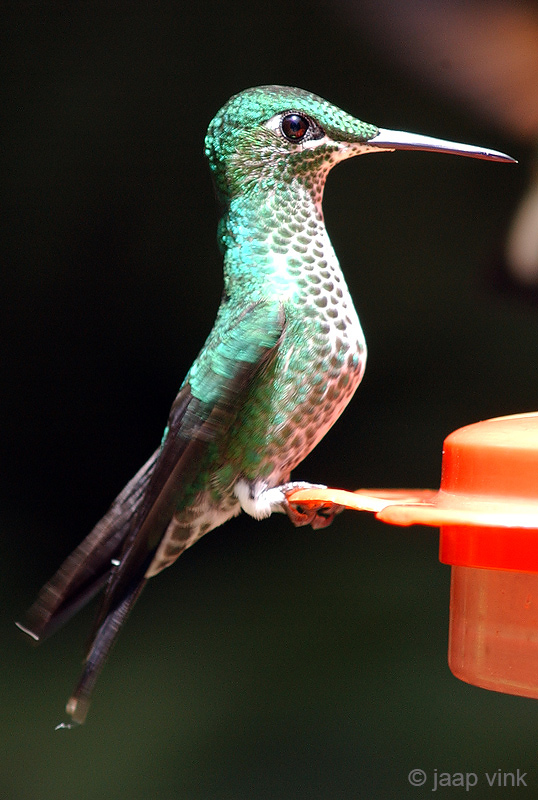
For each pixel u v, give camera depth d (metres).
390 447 11.34
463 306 11.24
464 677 4.09
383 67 10.67
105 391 11.82
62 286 11.70
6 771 9.20
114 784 8.95
